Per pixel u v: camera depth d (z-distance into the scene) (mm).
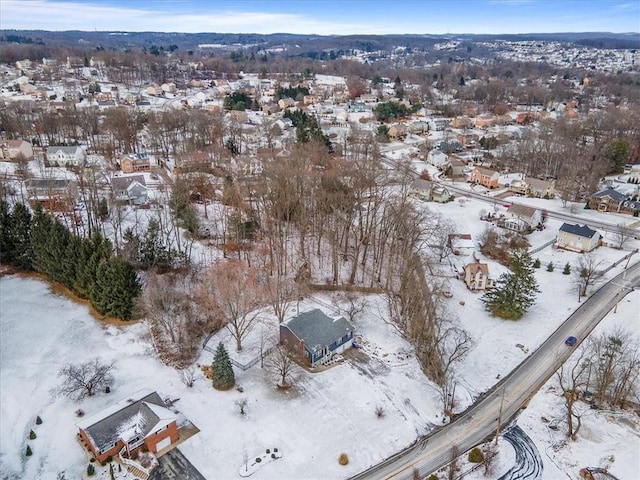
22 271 73812
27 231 72688
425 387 53656
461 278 78312
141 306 60781
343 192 80000
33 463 42969
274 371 54781
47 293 68750
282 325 58188
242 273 66125
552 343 61906
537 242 91438
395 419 49156
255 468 42906
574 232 87625
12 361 55406
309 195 80750
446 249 86125
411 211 80375
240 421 48125
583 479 42969
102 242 65375
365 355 58312
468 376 56156
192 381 52969
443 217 100062
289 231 84438
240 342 58156
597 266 79062
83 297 67375
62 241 67500
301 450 45094
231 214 84312
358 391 52562
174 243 79688
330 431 47312
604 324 65312
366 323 64188
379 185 95562
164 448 44719
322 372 55188
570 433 47094
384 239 75000
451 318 65688
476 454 44031
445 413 50156
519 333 64188
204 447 45000
